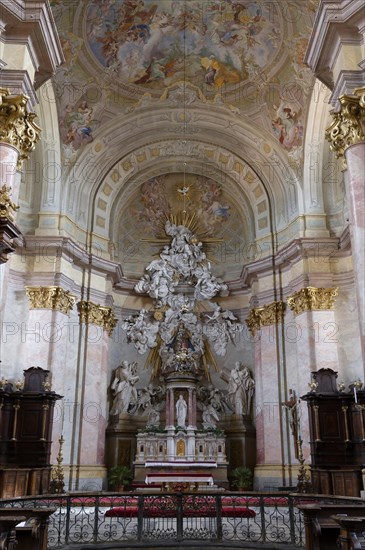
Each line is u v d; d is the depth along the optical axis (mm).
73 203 18797
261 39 17203
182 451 17609
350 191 9852
